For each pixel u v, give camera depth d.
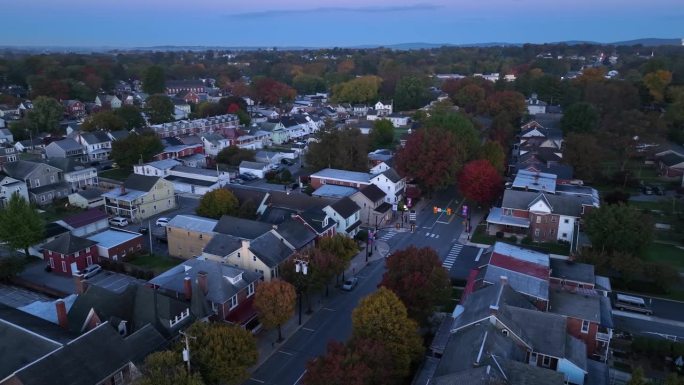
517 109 187.12
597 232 75.19
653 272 68.69
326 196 98.25
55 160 114.44
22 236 76.44
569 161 116.69
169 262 80.06
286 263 63.75
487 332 44.66
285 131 175.88
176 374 40.94
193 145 145.88
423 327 60.50
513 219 90.62
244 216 88.62
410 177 110.19
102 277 74.69
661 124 138.88
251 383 51.56
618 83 184.62
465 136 121.25
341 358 42.38
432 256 59.69
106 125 152.75
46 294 69.69
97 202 102.69
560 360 45.19
